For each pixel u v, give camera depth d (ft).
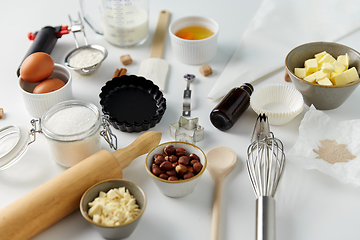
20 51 4.10
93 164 2.53
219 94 3.51
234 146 3.05
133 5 4.09
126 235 2.34
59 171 2.85
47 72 3.21
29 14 4.76
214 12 4.80
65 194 2.39
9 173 2.82
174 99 3.53
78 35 4.42
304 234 2.41
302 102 3.11
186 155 2.70
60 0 5.03
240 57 3.99
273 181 2.49
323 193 2.67
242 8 4.86
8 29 4.48
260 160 2.66
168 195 2.62
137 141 2.81
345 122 3.06
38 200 2.31
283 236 2.40
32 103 3.16
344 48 3.35
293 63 3.40
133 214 2.31
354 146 2.89
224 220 2.51
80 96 3.55
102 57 3.81
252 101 3.16
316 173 2.81
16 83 3.69
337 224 2.47
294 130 3.19
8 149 2.75
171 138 3.12
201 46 3.76
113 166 2.59
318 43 3.44
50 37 4.00
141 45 4.28
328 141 2.96
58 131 2.66
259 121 2.91
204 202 2.63
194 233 2.43
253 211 2.56
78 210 2.56
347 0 4.57
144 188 2.73
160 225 2.48
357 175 2.65
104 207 2.28
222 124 3.13
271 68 3.82
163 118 3.33
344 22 4.35
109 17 4.00
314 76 3.17
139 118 3.19
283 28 4.34
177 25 4.03
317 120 3.07
